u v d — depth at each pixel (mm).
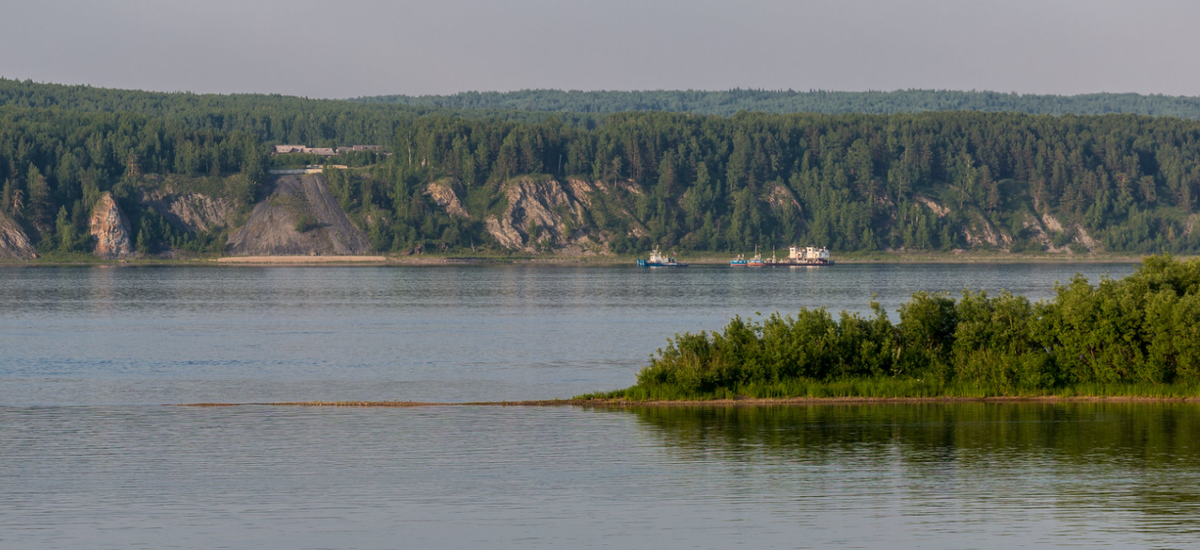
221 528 102438
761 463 125625
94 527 102688
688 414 153375
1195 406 154000
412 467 124250
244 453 131375
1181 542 97812
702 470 122750
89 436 142000
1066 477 119000
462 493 113812
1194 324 155750
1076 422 145000
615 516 106125
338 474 121312
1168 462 124500
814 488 115438
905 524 103375
